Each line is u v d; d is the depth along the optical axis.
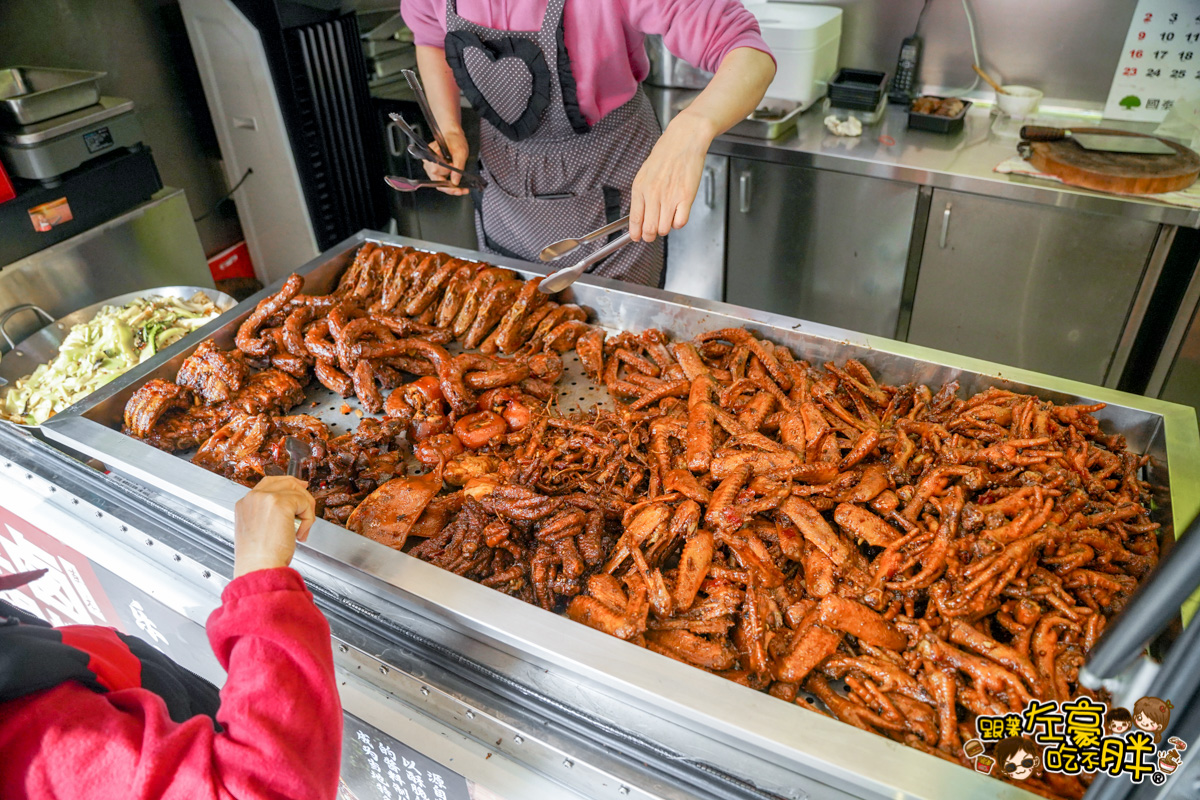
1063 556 1.48
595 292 2.33
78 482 1.92
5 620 1.04
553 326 2.29
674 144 1.95
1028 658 1.35
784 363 2.03
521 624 1.36
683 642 1.44
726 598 1.47
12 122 2.84
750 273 4.06
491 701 1.39
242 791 0.92
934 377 1.93
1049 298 3.36
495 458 1.92
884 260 3.65
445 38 2.45
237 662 1.02
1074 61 3.62
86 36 3.78
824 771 1.14
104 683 1.05
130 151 3.25
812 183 3.60
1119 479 1.69
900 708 1.33
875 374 2.00
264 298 2.41
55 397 2.42
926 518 1.59
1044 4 3.55
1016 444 1.67
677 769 1.25
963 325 3.65
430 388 2.10
